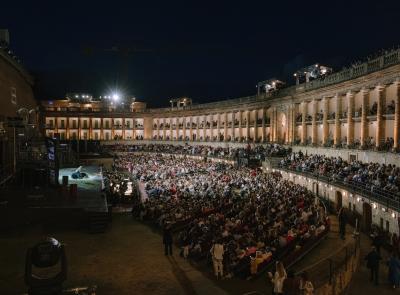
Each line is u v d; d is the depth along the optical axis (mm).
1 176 43500
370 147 48406
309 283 17141
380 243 28000
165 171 69812
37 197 38469
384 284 24719
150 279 22781
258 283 22062
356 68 54000
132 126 125625
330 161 52562
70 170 65750
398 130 45062
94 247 28938
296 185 50438
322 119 64625
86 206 35094
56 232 32562
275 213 34344
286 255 26328
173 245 30109
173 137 119438
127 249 28625
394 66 44656
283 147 73750
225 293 20703
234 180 55406
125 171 78562
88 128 123938
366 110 52031
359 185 39188
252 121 91812
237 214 34500
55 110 120188
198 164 78250
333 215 44156
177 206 38031
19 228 32594
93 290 10070
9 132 52031
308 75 71438
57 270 20828
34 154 53406
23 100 70375
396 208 29938
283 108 78188
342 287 23203
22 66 64812
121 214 41938
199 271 24281
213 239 26984
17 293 19703
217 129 103438
